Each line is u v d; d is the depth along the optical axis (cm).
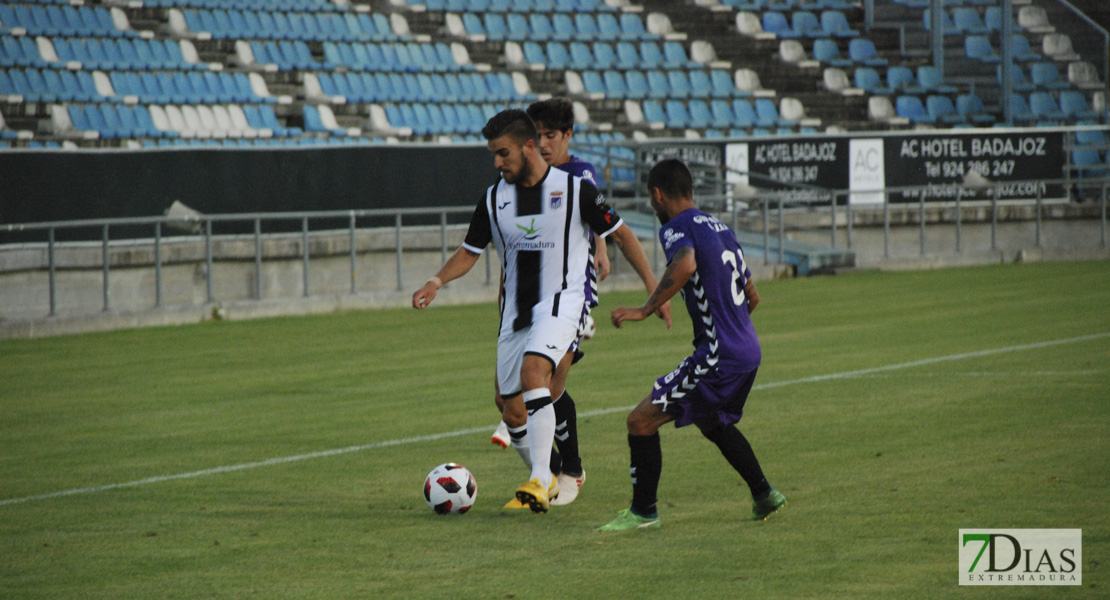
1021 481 2109
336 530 1914
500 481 2272
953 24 10100
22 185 5050
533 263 2027
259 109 7825
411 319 5275
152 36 7981
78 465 2467
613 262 6669
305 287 5597
